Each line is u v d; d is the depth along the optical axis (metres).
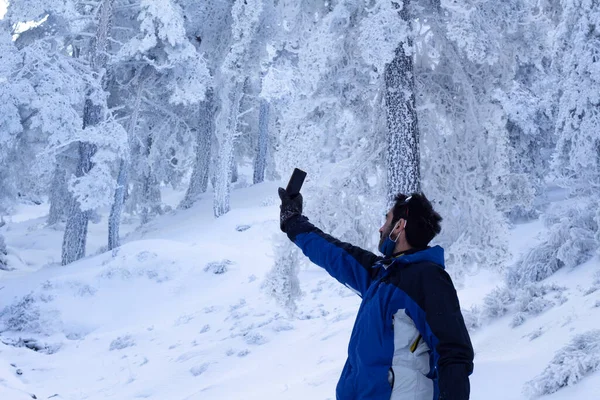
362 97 10.06
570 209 11.27
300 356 11.26
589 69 11.19
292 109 10.02
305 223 2.95
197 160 35.84
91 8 29.28
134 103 28.61
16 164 28.22
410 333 2.37
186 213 32.81
